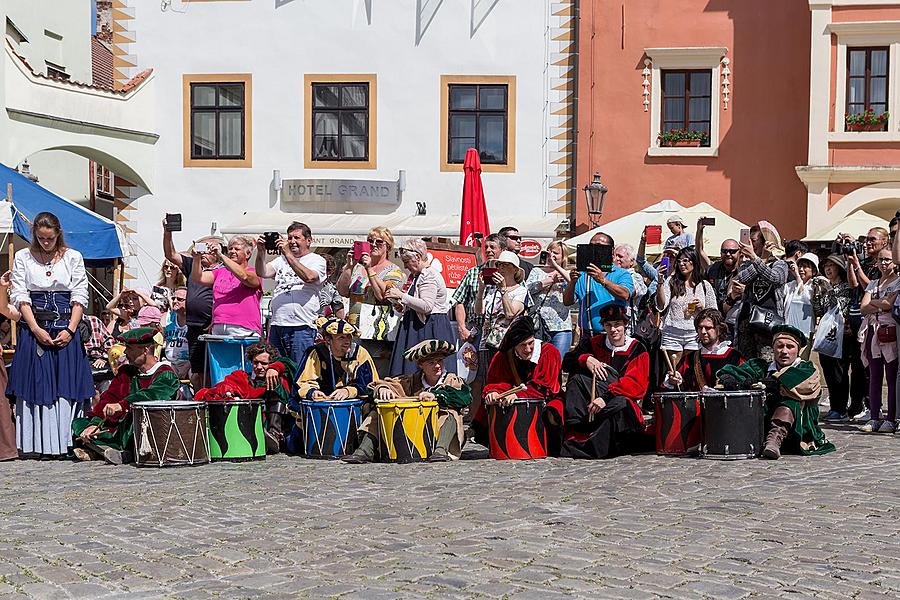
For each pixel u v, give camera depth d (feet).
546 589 18.42
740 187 78.95
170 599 18.07
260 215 78.54
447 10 78.95
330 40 79.56
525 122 79.10
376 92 79.36
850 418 43.34
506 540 22.04
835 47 76.48
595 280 39.37
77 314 35.47
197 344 40.14
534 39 79.00
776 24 78.38
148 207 80.64
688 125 79.66
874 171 75.82
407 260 37.52
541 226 77.41
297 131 79.82
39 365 34.88
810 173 76.43
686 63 79.05
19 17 83.25
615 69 79.25
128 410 34.14
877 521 23.86
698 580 18.99
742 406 32.86
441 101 79.05
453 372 37.83
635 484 28.76
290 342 38.47
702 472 30.68
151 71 80.33
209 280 39.60
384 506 25.84
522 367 34.96
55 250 35.29
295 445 35.42
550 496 27.02
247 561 20.48
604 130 79.36
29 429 34.96
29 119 72.02
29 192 51.47
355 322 39.19
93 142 76.23
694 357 36.17
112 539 22.39
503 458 33.94
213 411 33.73
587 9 79.05
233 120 80.38
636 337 35.14
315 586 18.69
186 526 23.66
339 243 75.10
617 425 33.86
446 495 27.27
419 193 79.30
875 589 18.51
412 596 18.06
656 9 79.15
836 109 76.69
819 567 19.85
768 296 40.40
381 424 33.45
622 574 19.38
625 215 79.46
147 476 31.04
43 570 19.88
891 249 39.86
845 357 43.45
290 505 26.08
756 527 23.26
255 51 79.92
